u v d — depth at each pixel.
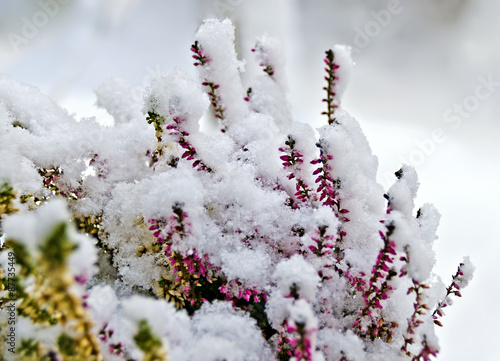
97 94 0.62
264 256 0.55
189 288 0.55
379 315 0.55
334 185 0.54
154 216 0.53
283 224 0.56
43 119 0.59
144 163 0.59
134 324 0.49
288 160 0.55
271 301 0.53
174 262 0.54
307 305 0.50
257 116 0.59
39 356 0.51
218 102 0.59
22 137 0.56
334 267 0.55
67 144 0.57
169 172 0.55
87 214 0.57
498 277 0.67
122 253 0.57
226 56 0.58
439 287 0.56
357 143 0.58
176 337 0.50
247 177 0.56
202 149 0.56
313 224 0.55
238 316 0.54
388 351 0.55
